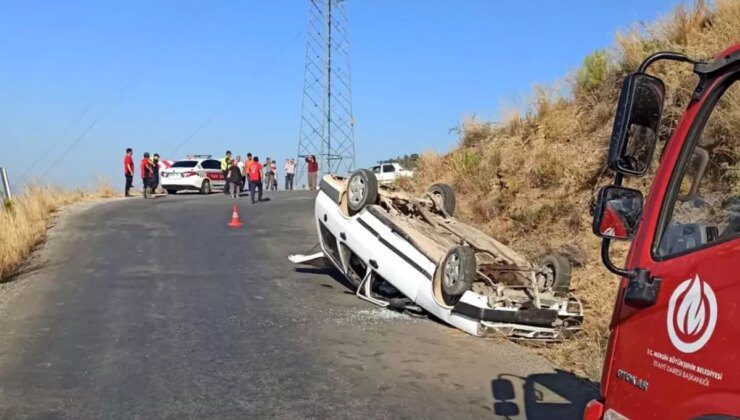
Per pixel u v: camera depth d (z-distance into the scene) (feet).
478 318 25.26
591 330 25.76
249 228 54.49
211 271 36.76
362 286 31.37
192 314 27.40
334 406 17.97
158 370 20.47
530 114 49.55
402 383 20.03
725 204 9.79
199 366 20.94
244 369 20.80
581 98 45.29
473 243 30.48
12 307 27.76
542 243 35.86
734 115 10.99
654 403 9.21
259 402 18.08
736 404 7.80
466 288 25.59
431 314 28.48
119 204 71.41
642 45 39.99
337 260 34.55
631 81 9.53
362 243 30.91
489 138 53.62
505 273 28.45
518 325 25.12
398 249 29.17
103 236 47.19
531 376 21.15
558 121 44.45
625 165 9.59
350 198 32.50
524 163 43.39
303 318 27.58
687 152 10.07
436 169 55.77
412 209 34.17
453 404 18.42
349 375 20.57
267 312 28.30
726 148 11.43
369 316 28.40
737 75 9.71
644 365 9.50
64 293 30.32
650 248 9.89
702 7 38.47
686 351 8.71
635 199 9.91
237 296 31.04
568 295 26.66
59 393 18.39
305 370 20.89
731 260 8.33
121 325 25.38
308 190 109.91
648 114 9.70
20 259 37.55
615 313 10.44
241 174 92.53
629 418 9.73
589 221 35.19
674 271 9.23
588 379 20.99
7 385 18.92
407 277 28.35
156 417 16.89
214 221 58.18
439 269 27.14
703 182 10.32
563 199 38.22
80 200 75.51
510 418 17.47
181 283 33.30
